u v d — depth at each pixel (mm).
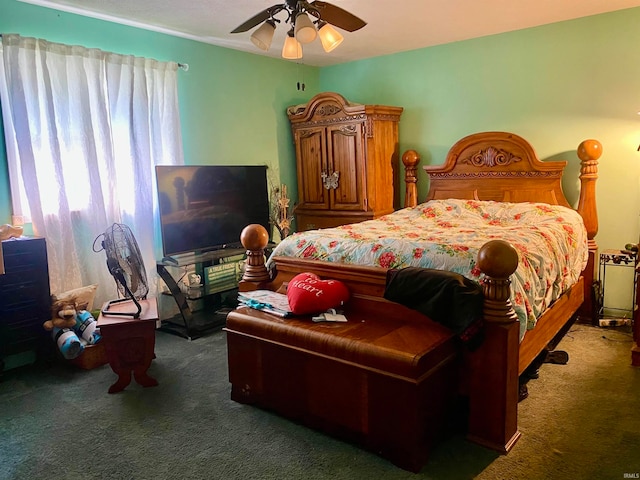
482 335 2045
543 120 4027
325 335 2164
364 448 2117
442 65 4480
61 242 3238
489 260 1972
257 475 1949
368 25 3795
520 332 2201
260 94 4770
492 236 2818
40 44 3082
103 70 3432
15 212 3107
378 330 2199
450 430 2232
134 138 3637
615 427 2225
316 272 2670
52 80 3182
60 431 2328
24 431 2332
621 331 3525
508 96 4168
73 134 3320
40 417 2467
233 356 2559
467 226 3463
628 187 3707
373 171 4516
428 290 2164
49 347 3150
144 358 2779
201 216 3992
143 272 3020
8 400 2666
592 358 3033
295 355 2285
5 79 2990
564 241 3066
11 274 2908
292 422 2369
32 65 3057
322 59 4977
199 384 2832
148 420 2416
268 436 2242
